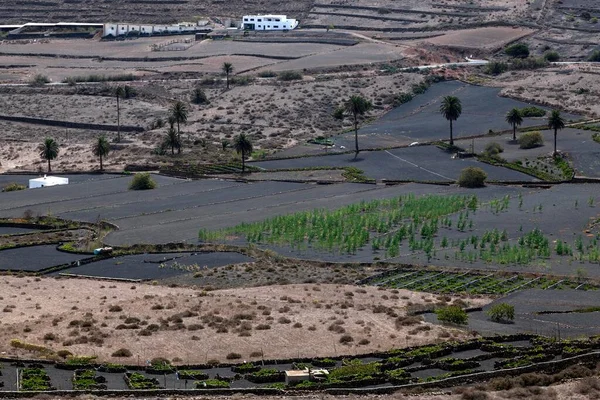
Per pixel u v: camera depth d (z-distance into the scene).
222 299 198.50
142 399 143.25
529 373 153.50
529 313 189.00
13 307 195.75
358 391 146.38
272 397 144.38
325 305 193.50
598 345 166.00
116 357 163.38
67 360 159.62
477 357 160.88
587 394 144.75
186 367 157.75
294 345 169.12
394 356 161.75
